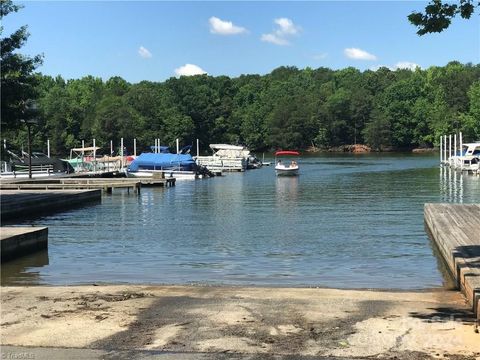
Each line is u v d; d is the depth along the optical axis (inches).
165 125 4992.6
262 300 351.9
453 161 2888.8
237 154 3572.8
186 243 752.3
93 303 345.7
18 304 343.9
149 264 599.8
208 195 1621.6
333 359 243.0
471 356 244.4
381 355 246.8
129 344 264.7
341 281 504.1
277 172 2640.3
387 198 1443.2
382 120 5605.3
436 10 351.9
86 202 1371.8
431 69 6850.4
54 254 666.2
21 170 2237.9
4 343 267.7
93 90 6225.4
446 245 556.4
